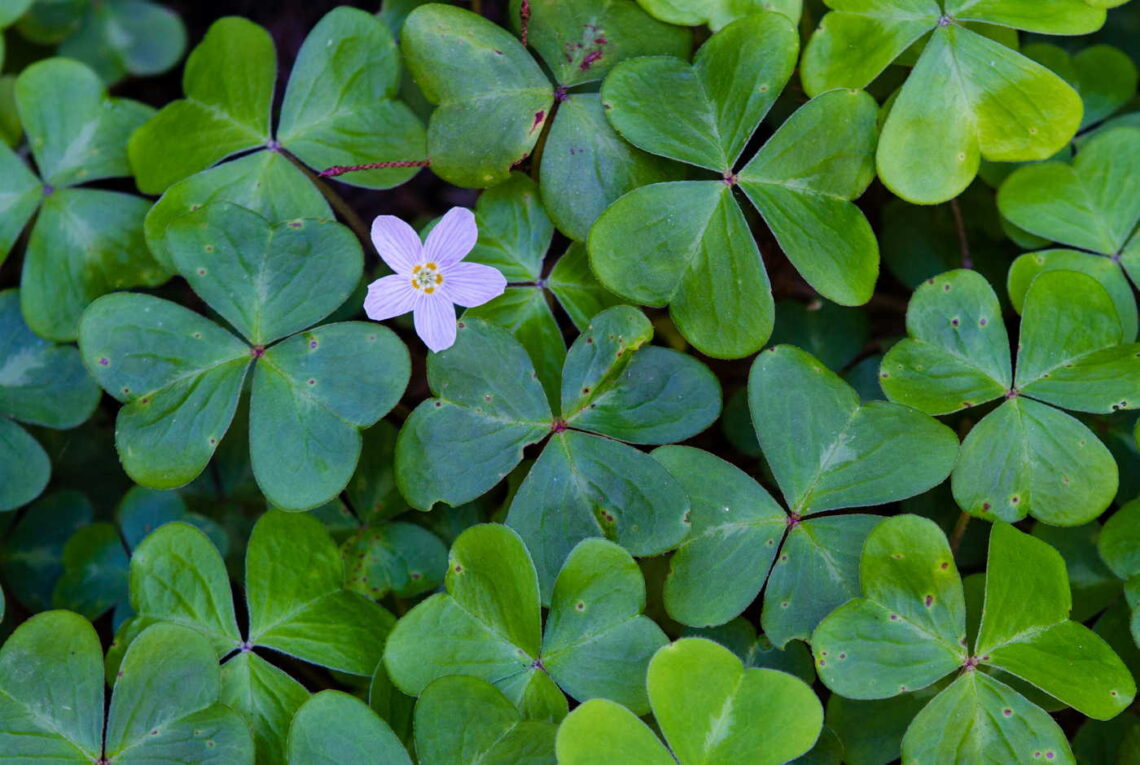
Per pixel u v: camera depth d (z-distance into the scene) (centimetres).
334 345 52
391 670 51
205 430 52
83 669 52
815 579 52
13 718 51
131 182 60
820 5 56
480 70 54
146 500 56
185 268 53
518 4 55
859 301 53
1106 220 55
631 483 52
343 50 55
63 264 56
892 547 51
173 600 52
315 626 53
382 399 52
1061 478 52
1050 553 51
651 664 50
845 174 53
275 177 55
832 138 53
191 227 53
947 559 51
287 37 61
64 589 55
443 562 55
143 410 52
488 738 51
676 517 52
